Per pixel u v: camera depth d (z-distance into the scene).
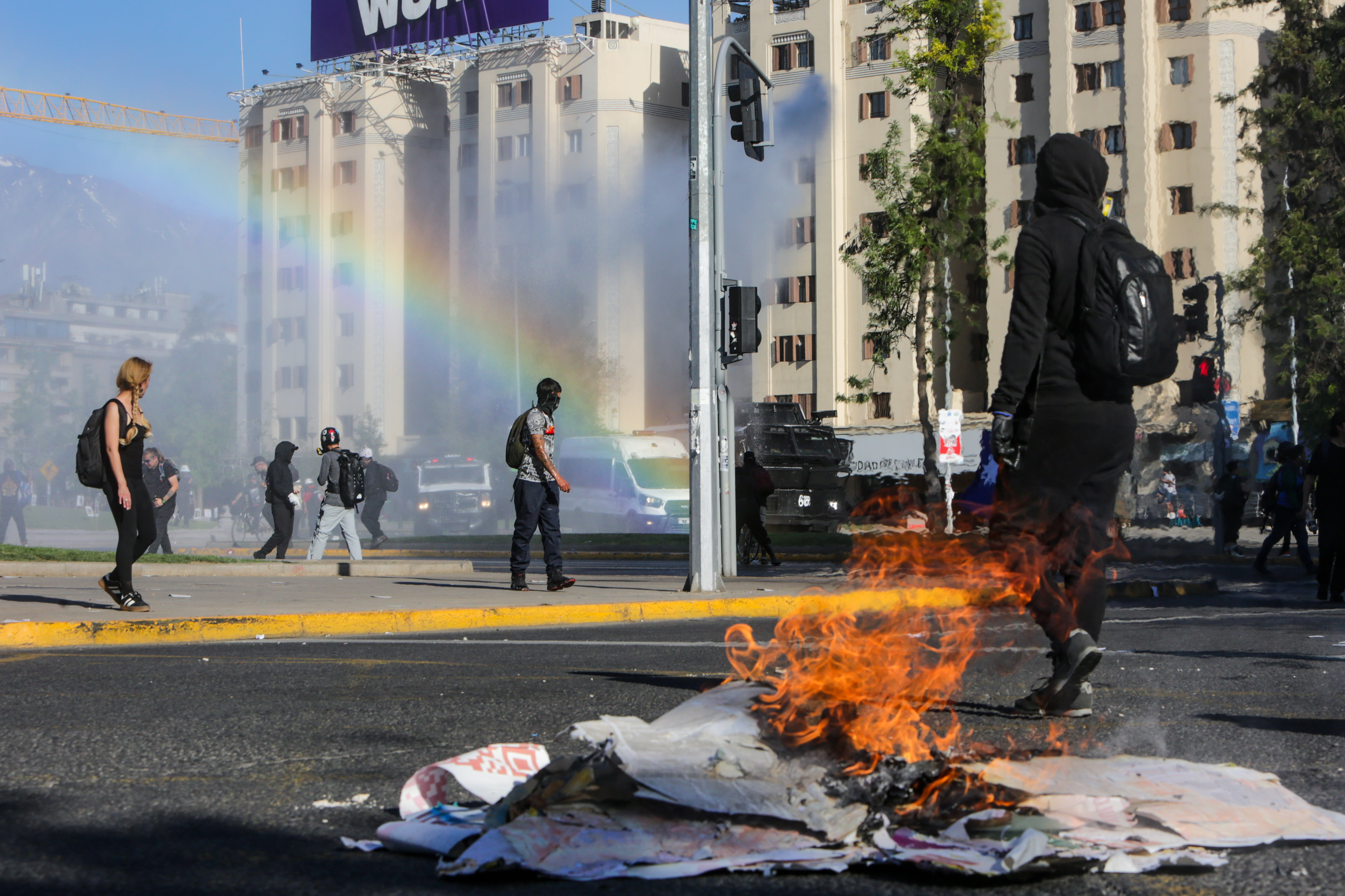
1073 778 3.44
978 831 3.05
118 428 9.21
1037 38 59.50
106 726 4.94
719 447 14.73
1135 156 56.62
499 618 10.15
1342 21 34.59
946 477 33.31
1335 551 12.59
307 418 86.88
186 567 14.75
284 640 8.80
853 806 3.09
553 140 76.50
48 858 3.11
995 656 7.11
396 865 3.04
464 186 80.56
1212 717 5.07
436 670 6.75
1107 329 4.82
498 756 3.54
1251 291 36.44
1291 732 4.73
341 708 5.38
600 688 6.01
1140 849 2.94
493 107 78.50
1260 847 3.07
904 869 2.88
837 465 32.50
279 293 88.50
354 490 16.22
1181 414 53.69
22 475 34.25
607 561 23.89
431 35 81.75
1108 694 5.71
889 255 41.31
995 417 4.95
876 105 64.31
